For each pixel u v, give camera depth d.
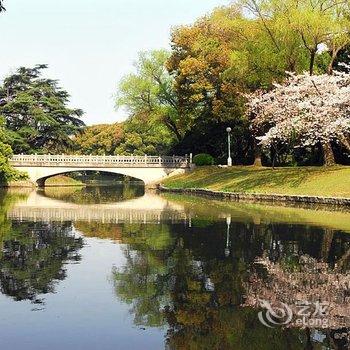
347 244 17.42
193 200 39.78
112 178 118.69
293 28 38.28
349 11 38.94
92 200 42.59
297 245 17.34
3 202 40.06
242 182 43.66
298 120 36.53
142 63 64.88
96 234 20.64
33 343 8.48
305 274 13.10
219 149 66.06
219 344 8.43
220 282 12.37
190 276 12.99
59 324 9.40
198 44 56.22
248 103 42.72
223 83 52.28
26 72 80.50
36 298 11.05
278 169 45.81
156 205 35.53
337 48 40.88
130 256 15.72
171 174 64.94
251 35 43.00
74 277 12.95
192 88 56.03
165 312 10.09
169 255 15.84
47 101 78.44
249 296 11.16
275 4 39.91
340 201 31.89
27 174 66.81
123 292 11.53
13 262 14.84
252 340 8.63
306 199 34.25
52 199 44.25
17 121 77.88
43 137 79.19
